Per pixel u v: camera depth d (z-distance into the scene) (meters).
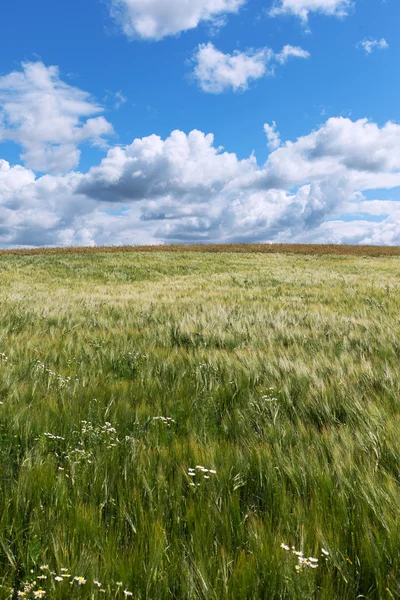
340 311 11.05
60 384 4.56
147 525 2.27
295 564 2.00
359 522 2.31
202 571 1.95
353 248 66.75
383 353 6.18
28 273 28.22
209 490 2.56
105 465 2.87
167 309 11.16
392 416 3.58
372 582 2.05
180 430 3.61
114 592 1.89
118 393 4.39
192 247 65.12
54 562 2.07
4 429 3.42
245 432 3.54
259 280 22.50
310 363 5.46
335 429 3.50
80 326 8.92
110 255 47.59
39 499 2.45
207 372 5.19
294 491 2.65
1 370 4.98
